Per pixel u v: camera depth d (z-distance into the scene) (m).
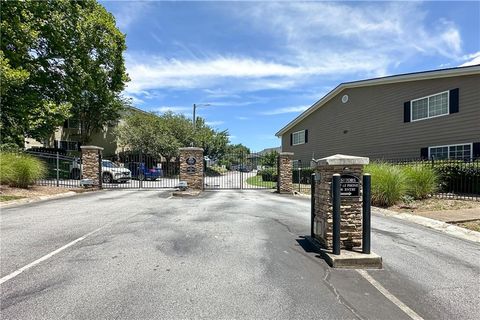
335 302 3.35
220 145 39.88
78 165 17.41
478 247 5.61
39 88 21.95
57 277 3.84
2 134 17.58
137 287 3.59
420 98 17.02
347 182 4.91
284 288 3.67
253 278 3.94
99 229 6.36
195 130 34.25
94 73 24.41
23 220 7.27
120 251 4.89
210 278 3.90
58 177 15.48
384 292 3.64
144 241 5.48
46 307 3.09
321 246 5.13
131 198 11.91
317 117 26.31
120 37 25.61
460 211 8.76
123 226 6.67
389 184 10.09
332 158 4.80
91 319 2.88
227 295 3.45
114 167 20.81
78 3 23.25
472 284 3.92
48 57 21.73
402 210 9.34
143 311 3.05
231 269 4.23
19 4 18.91
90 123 28.73
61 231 6.16
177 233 6.11
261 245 5.39
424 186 10.95
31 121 18.64
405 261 4.75
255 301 3.32
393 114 18.69
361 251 4.79
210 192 15.52
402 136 18.06
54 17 20.91
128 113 33.06
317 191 5.50
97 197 12.20
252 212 8.78
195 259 4.59
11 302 3.19
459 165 12.25
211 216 8.02
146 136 29.44
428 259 4.87
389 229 6.97
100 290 3.49
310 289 3.66
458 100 14.93
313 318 3.01
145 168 24.98
